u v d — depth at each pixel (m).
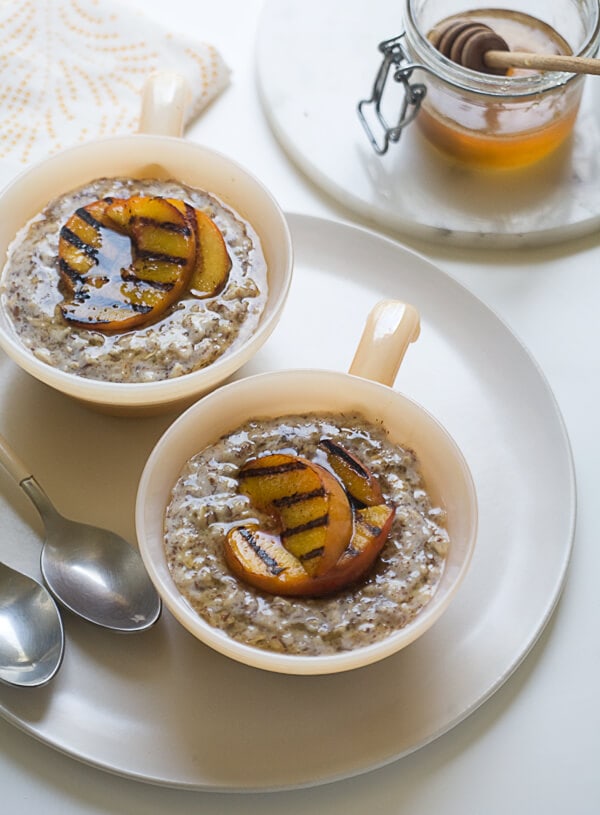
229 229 0.61
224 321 0.58
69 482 0.58
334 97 0.72
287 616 0.50
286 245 0.59
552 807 0.52
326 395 0.55
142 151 0.62
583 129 0.71
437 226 0.67
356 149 0.70
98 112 0.70
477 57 0.67
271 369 0.62
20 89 0.70
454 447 0.53
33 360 0.55
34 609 0.53
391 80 0.73
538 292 0.66
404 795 0.52
